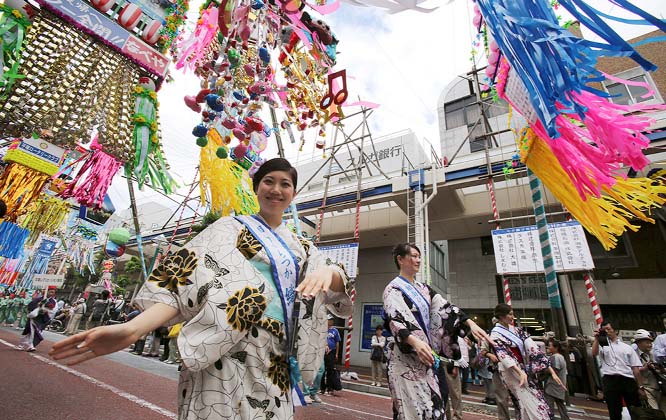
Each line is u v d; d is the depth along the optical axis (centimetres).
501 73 236
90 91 338
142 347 1052
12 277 477
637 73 955
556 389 440
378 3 185
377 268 1442
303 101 329
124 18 361
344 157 1650
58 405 350
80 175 349
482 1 153
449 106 1455
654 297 975
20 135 311
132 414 346
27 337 762
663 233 1008
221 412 98
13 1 305
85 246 1310
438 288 1453
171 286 107
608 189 195
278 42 281
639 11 109
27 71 307
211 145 399
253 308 108
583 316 1027
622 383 471
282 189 141
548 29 130
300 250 137
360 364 1311
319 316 126
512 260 815
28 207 354
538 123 206
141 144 365
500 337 332
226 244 120
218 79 246
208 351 99
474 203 1106
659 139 724
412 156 1467
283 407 107
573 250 768
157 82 394
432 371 235
